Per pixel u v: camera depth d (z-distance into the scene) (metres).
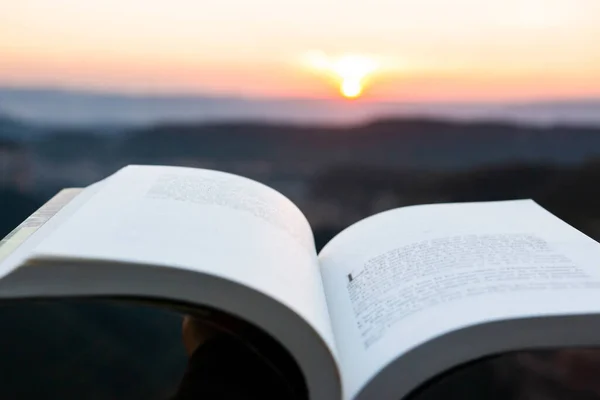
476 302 0.32
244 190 0.40
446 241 0.39
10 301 0.26
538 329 0.30
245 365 0.32
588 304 0.31
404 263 0.37
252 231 0.34
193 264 0.28
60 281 0.27
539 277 0.34
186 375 0.33
